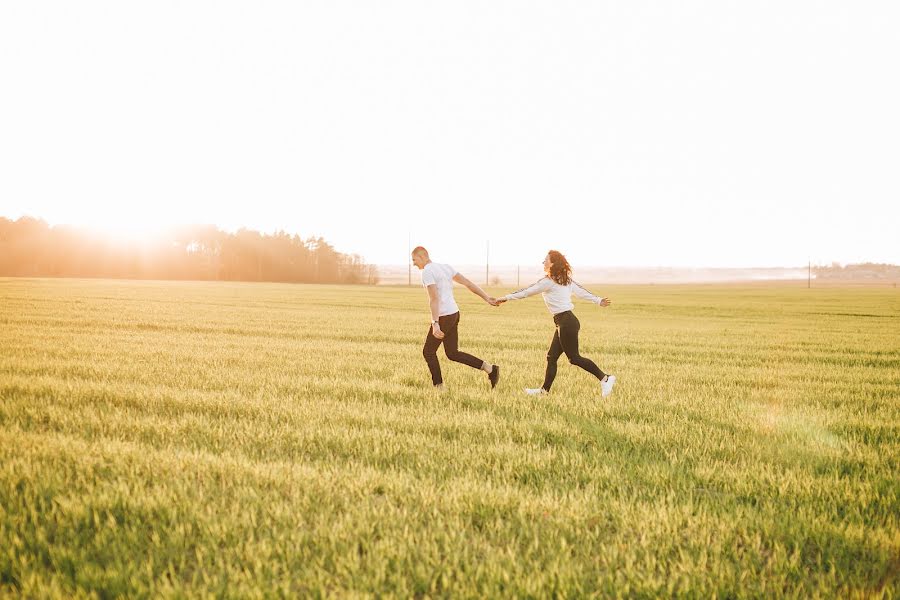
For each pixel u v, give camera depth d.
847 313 35.56
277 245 130.12
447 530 3.49
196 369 9.27
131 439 5.26
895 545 3.33
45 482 3.88
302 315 24.94
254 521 3.42
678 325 24.56
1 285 50.97
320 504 3.79
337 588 2.79
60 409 6.15
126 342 13.00
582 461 4.81
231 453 4.84
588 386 8.66
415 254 7.80
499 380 9.02
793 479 4.40
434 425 5.91
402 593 2.80
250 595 2.70
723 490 4.29
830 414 6.88
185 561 3.09
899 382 9.71
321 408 6.54
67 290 43.06
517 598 2.77
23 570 2.86
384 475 4.30
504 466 4.62
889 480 4.45
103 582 2.80
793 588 2.94
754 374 10.37
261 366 9.91
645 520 3.61
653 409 7.02
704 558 3.11
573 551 3.32
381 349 12.98
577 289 7.93
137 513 3.56
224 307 29.17
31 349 11.24
